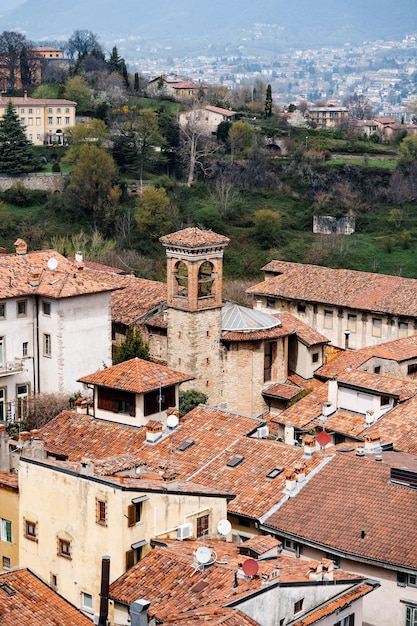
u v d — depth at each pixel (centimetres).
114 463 7269
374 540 7531
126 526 6719
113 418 9431
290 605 6209
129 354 12400
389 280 15962
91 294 12312
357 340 15688
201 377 12544
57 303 12062
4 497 7338
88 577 6869
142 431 9206
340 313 15788
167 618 5934
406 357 12344
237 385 12706
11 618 5956
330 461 8406
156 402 9431
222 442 8969
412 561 7306
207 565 6425
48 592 6228
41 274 12494
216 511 7294
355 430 10244
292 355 13138
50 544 7031
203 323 12469
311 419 10712
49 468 7006
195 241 12219
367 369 12312
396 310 15238
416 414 10069
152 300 13775
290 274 16662
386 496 7894
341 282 16125
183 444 8975
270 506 8069
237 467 8575
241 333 12600
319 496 8050
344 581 6538
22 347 12206
